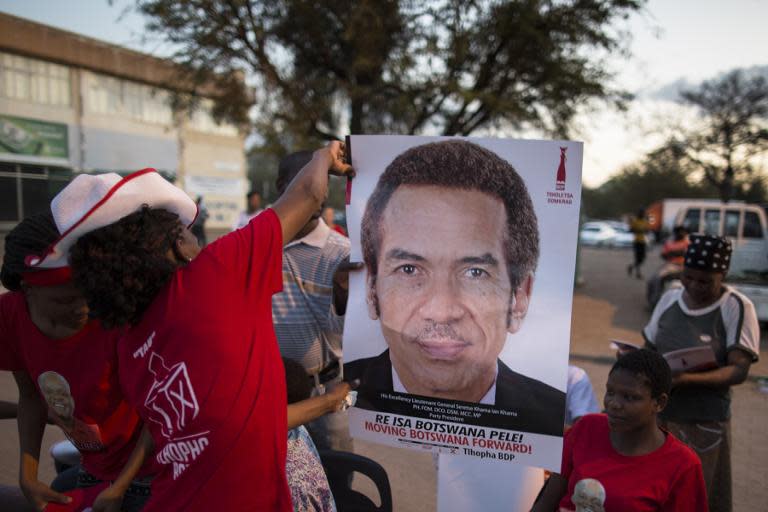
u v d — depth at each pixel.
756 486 3.70
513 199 1.52
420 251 1.61
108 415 1.45
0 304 1.48
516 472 1.79
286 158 2.41
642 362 1.78
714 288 2.43
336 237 2.41
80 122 19.03
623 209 54.91
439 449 1.65
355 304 1.70
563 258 1.50
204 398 1.12
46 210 1.36
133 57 19.98
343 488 2.20
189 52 8.35
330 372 2.47
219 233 23.56
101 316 1.14
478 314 1.58
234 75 8.97
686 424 2.41
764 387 5.88
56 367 1.42
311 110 9.05
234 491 1.16
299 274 2.30
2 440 4.05
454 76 8.47
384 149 1.61
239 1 7.91
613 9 8.05
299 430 1.78
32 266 1.23
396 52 8.30
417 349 1.63
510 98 8.78
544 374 1.53
